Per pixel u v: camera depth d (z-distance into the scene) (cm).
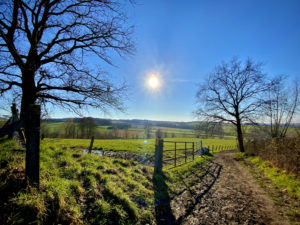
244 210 416
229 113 1794
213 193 540
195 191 553
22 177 312
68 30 579
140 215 360
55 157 543
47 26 558
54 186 323
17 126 266
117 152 1395
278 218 371
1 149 498
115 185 434
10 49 446
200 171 862
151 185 532
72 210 289
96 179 426
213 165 1098
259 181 682
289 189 527
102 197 358
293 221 354
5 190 267
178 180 648
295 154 677
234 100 1795
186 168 852
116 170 542
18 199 253
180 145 2528
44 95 601
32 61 505
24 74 512
